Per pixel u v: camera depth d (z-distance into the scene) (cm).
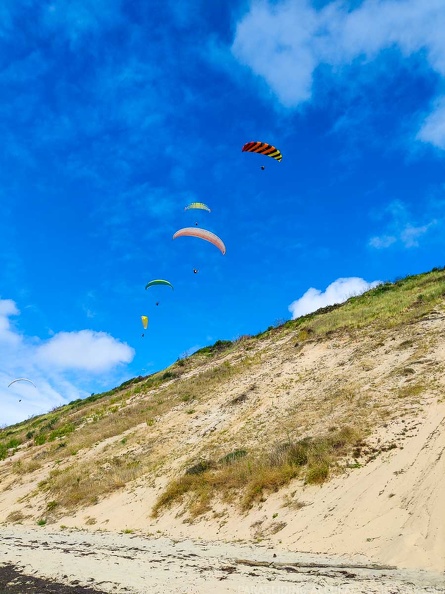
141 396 3456
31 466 2680
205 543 1296
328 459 1455
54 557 1182
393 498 1186
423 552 959
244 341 3947
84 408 4078
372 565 948
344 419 1702
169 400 3005
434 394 1627
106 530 1666
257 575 897
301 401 2106
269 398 2325
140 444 2402
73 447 2755
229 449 1903
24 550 1315
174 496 1703
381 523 1119
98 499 1975
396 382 1855
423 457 1289
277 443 1741
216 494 1602
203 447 2052
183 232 2648
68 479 2255
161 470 1991
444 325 2281
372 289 3778
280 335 3528
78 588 878
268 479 1483
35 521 2000
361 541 1084
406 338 2317
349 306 3512
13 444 3528
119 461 2275
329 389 2095
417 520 1070
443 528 1009
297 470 1487
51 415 4606
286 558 1048
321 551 1101
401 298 3098
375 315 2930
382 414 1619
